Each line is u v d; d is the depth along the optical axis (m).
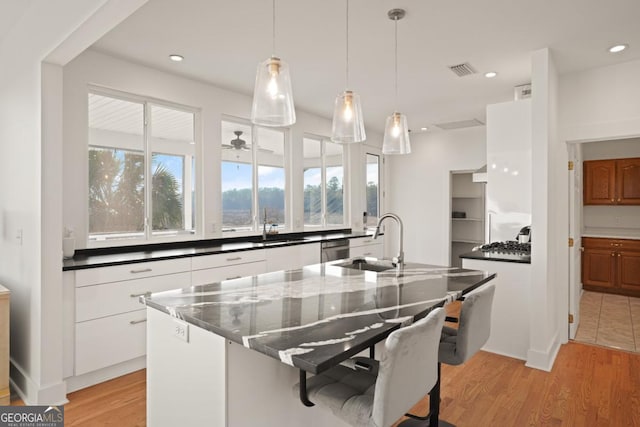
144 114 3.56
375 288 1.95
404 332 1.19
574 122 3.53
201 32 2.83
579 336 3.79
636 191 5.51
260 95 1.86
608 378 2.84
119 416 2.29
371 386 1.47
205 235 3.97
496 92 4.32
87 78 3.10
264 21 2.65
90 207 3.20
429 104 4.82
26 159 2.55
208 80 3.88
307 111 5.18
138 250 3.42
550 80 3.16
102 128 3.27
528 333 3.18
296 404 1.63
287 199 5.03
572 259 3.69
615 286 5.57
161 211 3.69
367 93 4.36
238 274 3.60
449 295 1.80
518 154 3.64
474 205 6.85
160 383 1.69
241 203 4.46
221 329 1.32
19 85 2.65
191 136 3.94
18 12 2.55
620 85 3.32
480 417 2.31
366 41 2.98
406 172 6.83
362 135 2.32
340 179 5.97
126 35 2.88
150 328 1.75
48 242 2.39
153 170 3.63
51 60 2.34
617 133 3.31
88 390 2.62
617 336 3.78
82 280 2.58
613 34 2.83
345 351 1.12
